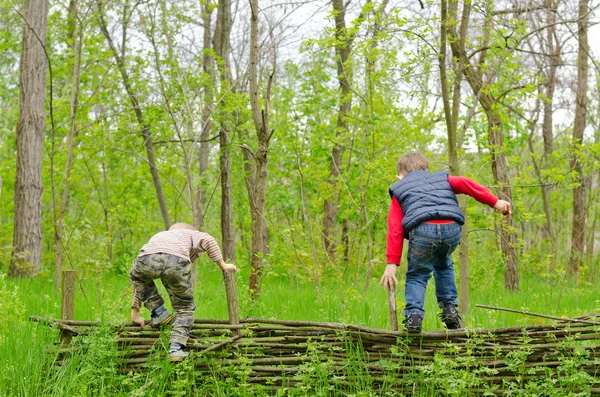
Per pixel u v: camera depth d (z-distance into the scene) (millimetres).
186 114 12398
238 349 4957
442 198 4703
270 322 5012
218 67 13148
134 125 13852
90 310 7383
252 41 7879
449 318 4848
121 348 5078
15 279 11477
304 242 12289
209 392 4863
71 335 5141
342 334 4844
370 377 4691
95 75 12719
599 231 15844
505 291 11836
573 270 13625
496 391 4555
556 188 16859
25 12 13148
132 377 4910
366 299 8539
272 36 10984
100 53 12758
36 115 13195
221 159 15500
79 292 9570
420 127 10820
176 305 4938
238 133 13727
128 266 7289
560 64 15297
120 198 16688
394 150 11141
